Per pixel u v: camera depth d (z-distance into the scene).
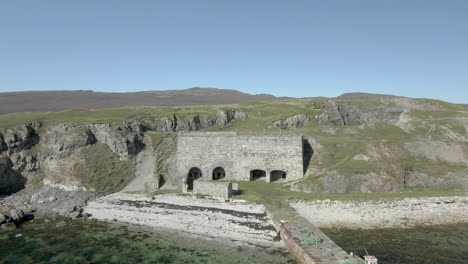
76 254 36.50
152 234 42.44
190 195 53.16
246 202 48.66
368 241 38.56
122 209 51.22
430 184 55.12
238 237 40.06
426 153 61.88
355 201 48.12
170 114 93.69
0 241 40.44
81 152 64.88
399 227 43.09
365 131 84.62
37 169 62.56
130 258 35.25
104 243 39.62
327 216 45.78
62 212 50.91
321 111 103.31
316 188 55.06
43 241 40.44
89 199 55.66
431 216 45.91
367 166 57.81
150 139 72.38
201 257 35.16
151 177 62.62
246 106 113.44
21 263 34.41
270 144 63.34
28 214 50.09
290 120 95.00
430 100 107.25
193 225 44.25
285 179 62.28
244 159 64.75
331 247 32.25
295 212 43.56
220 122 99.12
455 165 58.47
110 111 90.81
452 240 38.62
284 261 33.56
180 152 68.19
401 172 56.41
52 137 65.50
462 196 49.25
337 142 66.81
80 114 82.81
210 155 66.81
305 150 65.88
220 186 50.97
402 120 88.81
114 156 66.12
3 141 60.78
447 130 74.75
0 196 56.94
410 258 33.78
